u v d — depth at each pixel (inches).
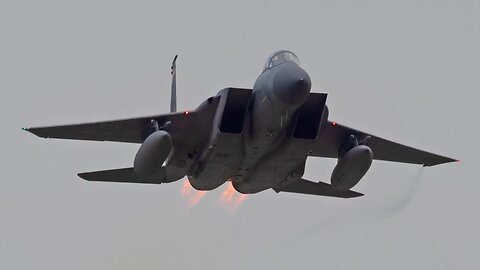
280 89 2187.5
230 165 2484.0
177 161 2546.8
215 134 2347.4
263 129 2309.3
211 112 2384.4
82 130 2529.5
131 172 2593.5
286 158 2431.1
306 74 2198.6
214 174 2534.5
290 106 2223.2
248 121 2332.7
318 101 2351.1
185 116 2405.3
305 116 2375.7
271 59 2358.5
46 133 2522.1
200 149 2502.5
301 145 2373.3
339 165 2522.1
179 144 2497.5
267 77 2271.2
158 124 2461.9
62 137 2561.5
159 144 2321.6
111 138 2591.0
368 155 2461.9
